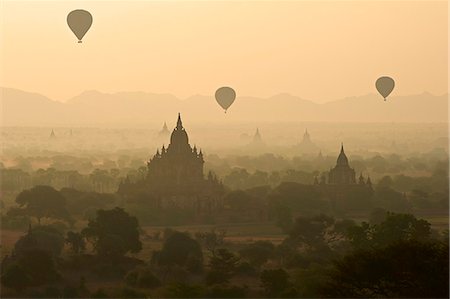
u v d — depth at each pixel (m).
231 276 183.62
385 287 122.31
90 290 174.50
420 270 121.06
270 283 166.12
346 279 124.50
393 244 127.69
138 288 176.38
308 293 156.00
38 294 170.25
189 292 161.50
